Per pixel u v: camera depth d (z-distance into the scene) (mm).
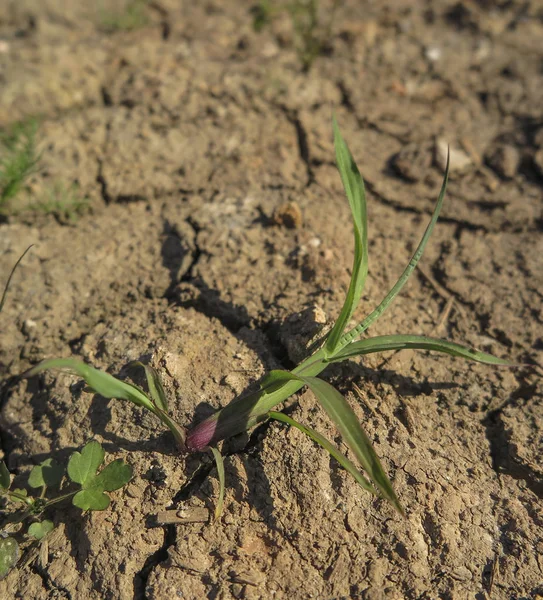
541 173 220
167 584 132
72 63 250
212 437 140
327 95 245
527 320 178
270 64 255
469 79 255
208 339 166
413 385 162
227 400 153
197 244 191
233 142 225
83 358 168
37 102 237
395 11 286
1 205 204
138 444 148
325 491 140
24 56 251
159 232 198
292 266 181
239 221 197
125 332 172
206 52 262
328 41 268
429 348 137
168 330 168
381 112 241
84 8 290
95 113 236
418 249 138
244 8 292
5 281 185
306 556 134
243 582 131
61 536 142
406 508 140
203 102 237
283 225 192
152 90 241
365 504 140
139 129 229
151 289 183
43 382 166
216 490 142
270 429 149
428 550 136
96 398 157
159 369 156
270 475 143
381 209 209
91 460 140
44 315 178
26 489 150
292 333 164
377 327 172
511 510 143
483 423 159
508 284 187
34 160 215
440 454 151
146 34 276
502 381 164
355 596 130
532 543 138
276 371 132
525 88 251
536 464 150
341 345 139
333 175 217
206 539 136
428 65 260
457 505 142
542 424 157
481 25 278
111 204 212
